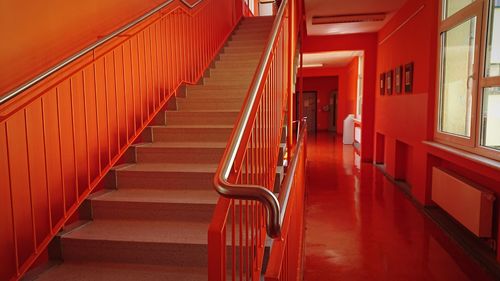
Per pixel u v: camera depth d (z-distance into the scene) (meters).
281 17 2.50
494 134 3.18
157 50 3.68
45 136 2.19
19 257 2.22
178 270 2.14
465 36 3.79
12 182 2.15
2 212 2.09
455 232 3.73
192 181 2.75
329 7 5.64
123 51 3.14
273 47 2.22
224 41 5.75
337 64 13.23
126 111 3.02
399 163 6.14
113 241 2.22
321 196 5.29
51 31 2.41
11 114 1.95
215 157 2.99
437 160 4.49
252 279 1.57
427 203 4.57
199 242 2.16
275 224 1.06
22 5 2.19
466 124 3.73
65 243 2.27
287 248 1.70
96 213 2.56
